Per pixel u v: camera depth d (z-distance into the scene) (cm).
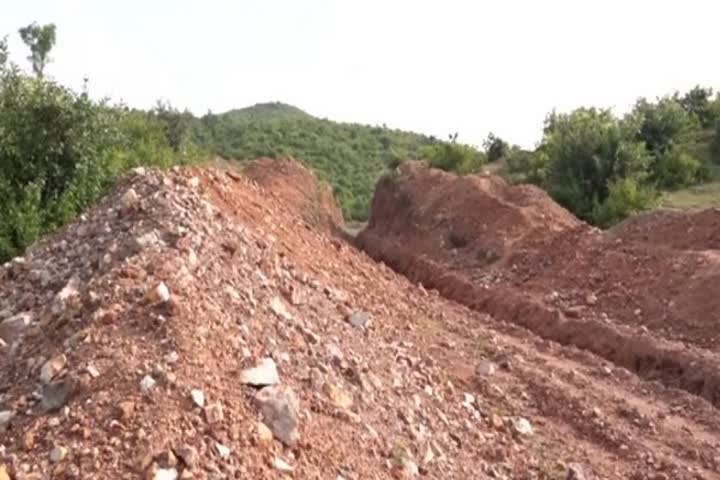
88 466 455
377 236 2430
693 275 1419
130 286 610
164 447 468
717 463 809
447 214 2197
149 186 856
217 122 5153
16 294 728
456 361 947
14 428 505
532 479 710
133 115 2108
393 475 578
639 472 766
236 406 520
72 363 538
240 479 473
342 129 5481
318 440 549
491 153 3916
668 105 3192
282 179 2491
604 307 1447
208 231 762
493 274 1769
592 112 2970
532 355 1050
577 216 2541
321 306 833
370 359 764
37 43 2386
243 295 678
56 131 1105
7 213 1037
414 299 1218
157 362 530
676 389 1026
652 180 2780
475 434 755
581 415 867
